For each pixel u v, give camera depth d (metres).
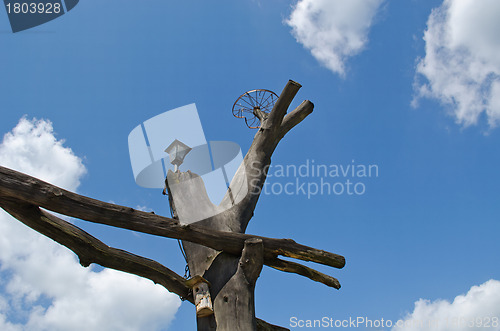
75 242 4.66
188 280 5.11
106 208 4.46
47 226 4.47
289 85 6.41
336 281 5.75
